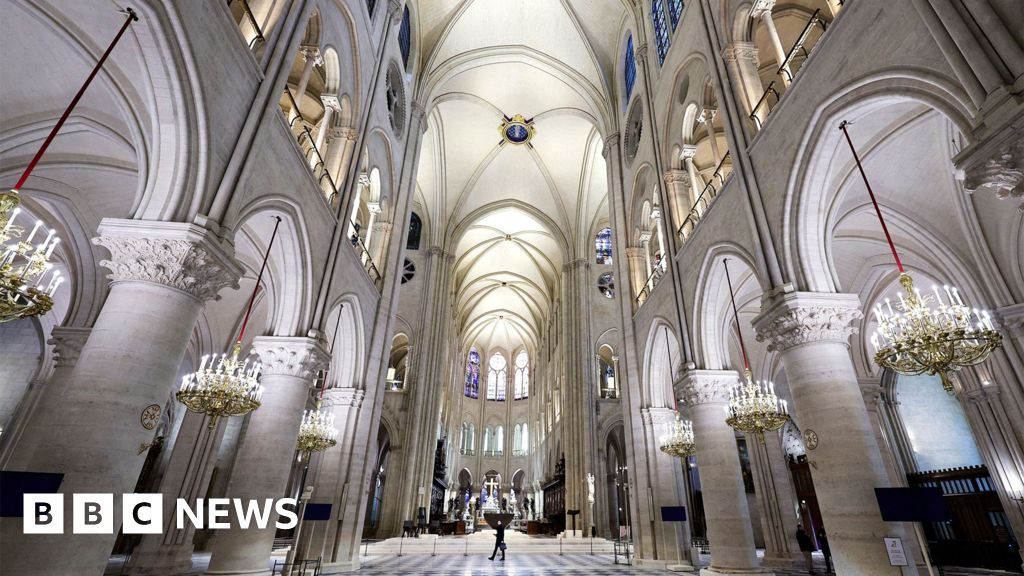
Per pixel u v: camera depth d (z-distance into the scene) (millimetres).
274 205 7930
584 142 27703
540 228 32844
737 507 9859
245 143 6734
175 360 5555
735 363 19344
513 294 43062
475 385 49719
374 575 10758
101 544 4676
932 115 7730
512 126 26406
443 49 20750
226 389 7426
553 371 35312
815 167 7328
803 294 7082
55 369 11047
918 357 5703
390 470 22797
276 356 8984
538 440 41781
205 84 5914
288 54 7887
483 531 34781
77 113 8039
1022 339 9094
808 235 7566
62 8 6164
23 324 15797
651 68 15711
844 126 6906
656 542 13039
